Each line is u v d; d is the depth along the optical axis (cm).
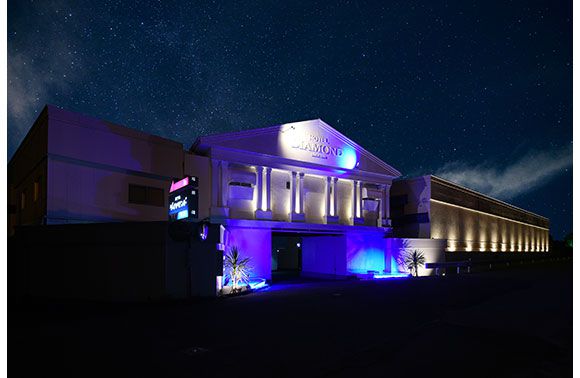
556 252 7362
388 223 3334
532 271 3275
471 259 4119
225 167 2558
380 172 3297
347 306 1430
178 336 969
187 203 2028
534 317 1237
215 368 741
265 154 2692
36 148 2036
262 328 1064
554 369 761
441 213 3822
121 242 1569
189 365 756
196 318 1195
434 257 3500
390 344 916
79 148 1938
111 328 1052
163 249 1534
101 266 1579
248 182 2642
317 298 1636
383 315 1262
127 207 2125
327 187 3033
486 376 721
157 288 1523
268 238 2652
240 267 1933
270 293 1823
